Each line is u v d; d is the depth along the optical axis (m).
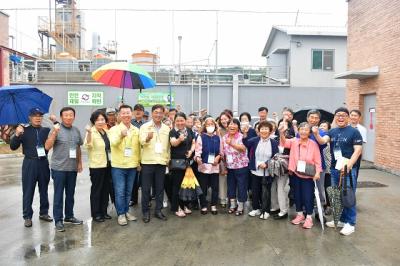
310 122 5.79
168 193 6.86
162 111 6.02
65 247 4.90
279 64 20.89
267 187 6.17
